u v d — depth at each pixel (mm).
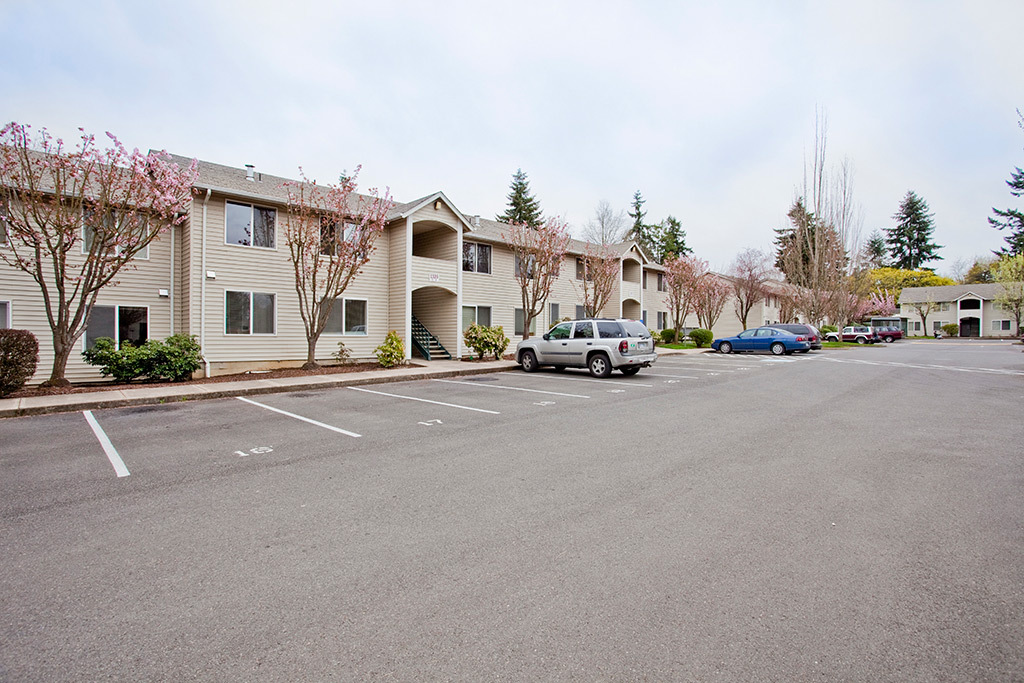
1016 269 44531
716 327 42781
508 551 3662
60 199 11312
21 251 13227
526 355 17094
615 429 7680
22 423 8516
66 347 11844
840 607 2910
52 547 3773
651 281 34281
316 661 2494
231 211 16062
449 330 21203
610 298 28703
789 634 2670
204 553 3662
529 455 6223
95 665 2475
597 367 15086
